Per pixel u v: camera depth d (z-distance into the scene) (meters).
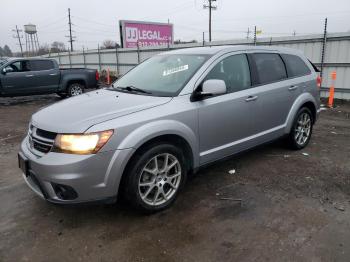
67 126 3.06
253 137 4.49
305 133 5.60
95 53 25.83
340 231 3.12
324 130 7.03
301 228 3.18
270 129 4.79
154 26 27.47
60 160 2.95
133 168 3.21
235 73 4.26
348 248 2.87
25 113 10.01
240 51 4.43
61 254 2.88
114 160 3.05
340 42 10.96
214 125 3.90
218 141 4.02
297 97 5.18
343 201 3.71
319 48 11.56
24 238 3.12
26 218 3.47
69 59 31.02
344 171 4.58
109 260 2.79
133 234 3.14
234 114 4.11
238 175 4.46
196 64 4.01
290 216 3.40
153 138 3.36
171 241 3.02
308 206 3.60
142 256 2.83
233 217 3.40
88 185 2.99
